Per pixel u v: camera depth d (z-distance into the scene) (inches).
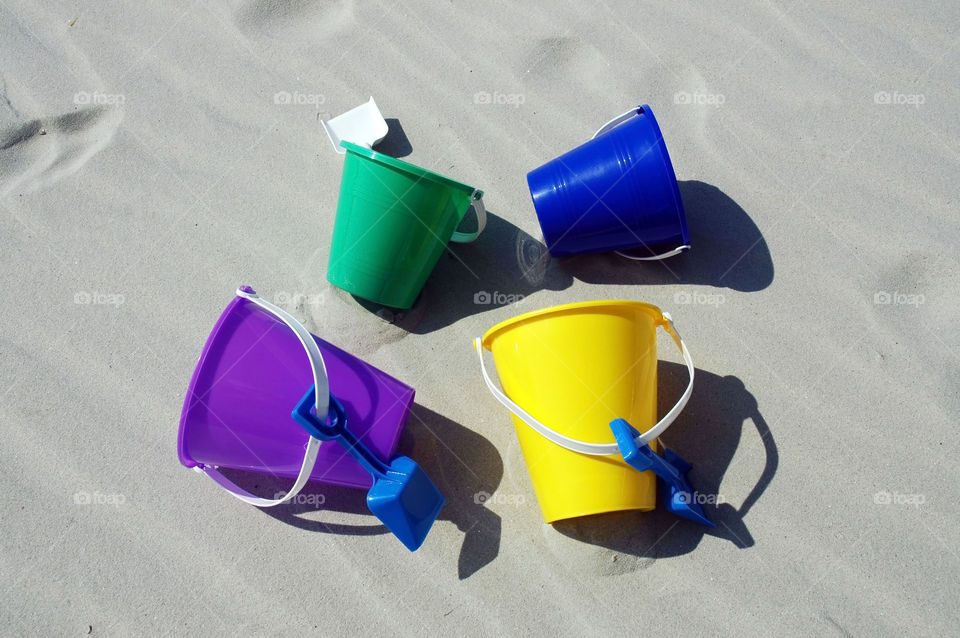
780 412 41.9
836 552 40.3
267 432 37.4
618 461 37.9
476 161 45.8
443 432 42.2
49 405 42.9
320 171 45.9
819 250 43.9
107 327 43.8
